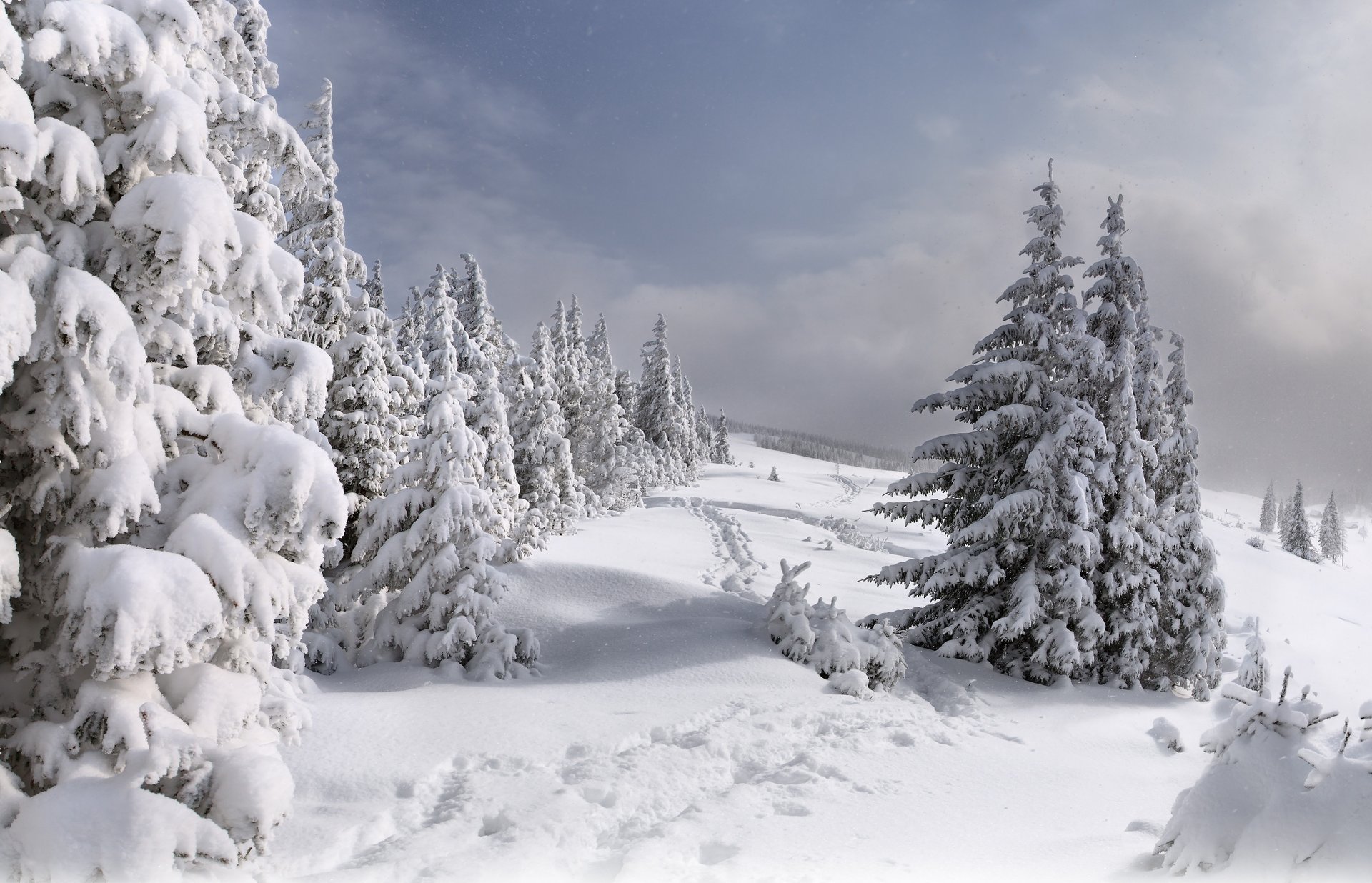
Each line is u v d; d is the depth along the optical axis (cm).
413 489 1409
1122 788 987
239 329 620
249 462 505
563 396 4050
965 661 1631
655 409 6631
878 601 2356
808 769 901
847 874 619
